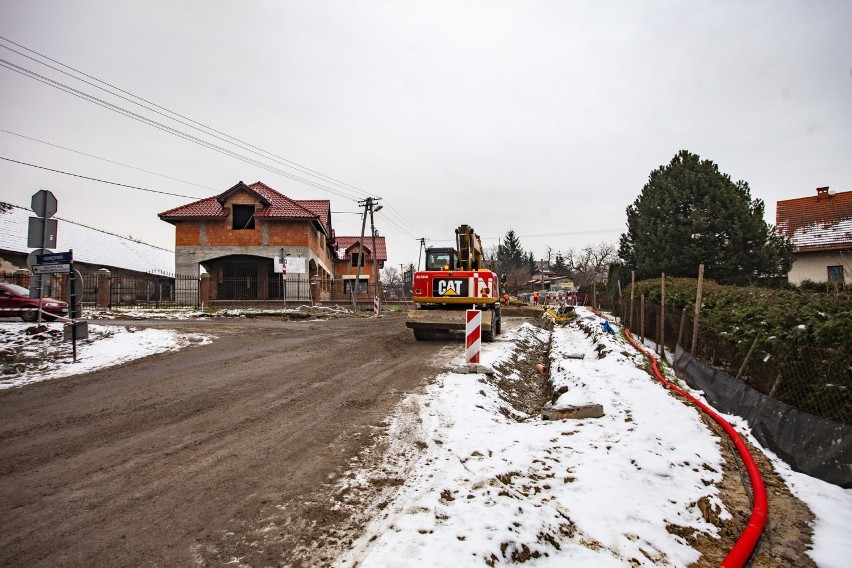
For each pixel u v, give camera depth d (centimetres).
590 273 8644
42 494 413
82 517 375
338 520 377
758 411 625
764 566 354
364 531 361
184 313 2227
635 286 2134
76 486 429
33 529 356
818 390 578
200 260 2964
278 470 470
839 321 579
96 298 2723
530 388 1005
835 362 556
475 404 695
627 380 830
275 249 2991
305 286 2978
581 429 600
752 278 2361
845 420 535
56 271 1052
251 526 366
